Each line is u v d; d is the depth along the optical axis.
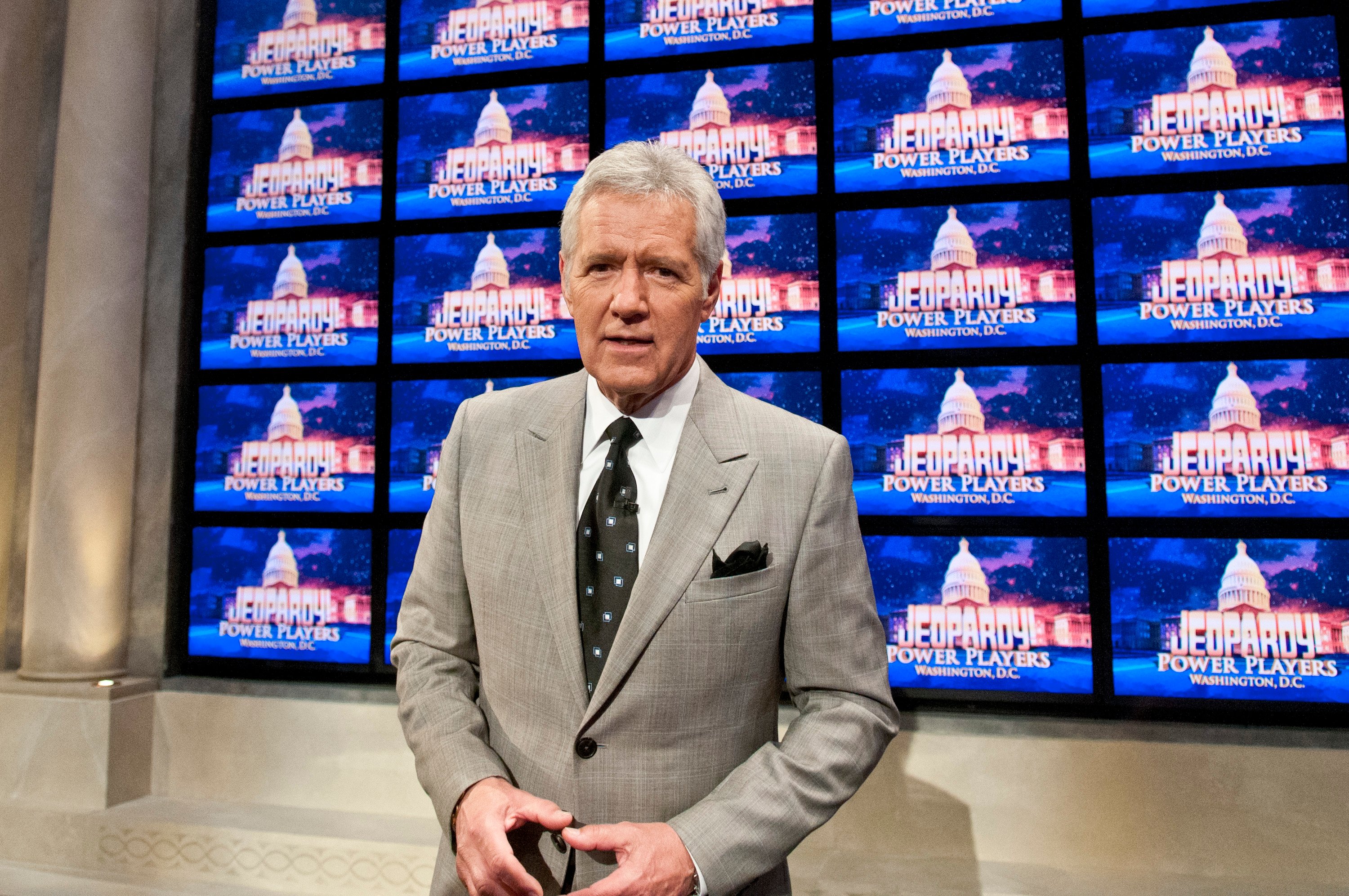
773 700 1.08
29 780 2.61
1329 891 2.06
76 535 2.74
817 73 2.57
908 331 2.46
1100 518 2.33
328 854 2.36
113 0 2.89
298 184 2.87
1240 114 2.32
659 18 2.67
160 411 2.88
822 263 2.53
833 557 1.04
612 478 1.05
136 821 2.48
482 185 2.75
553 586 1.00
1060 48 2.44
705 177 1.02
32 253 3.06
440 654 1.11
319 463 2.78
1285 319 2.26
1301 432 2.23
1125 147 2.38
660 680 0.96
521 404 1.17
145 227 2.91
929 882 2.14
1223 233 2.31
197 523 2.84
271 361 2.83
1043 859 2.25
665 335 0.97
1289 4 2.32
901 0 2.54
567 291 1.05
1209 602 2.25
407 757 2.61
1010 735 2.29
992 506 2.39
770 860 0.90
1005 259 2.43
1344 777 2.12
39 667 2.72
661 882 0.83
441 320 2.74
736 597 0.98
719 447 1.06
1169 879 2.14
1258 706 2.21
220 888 2.38
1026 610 2.35
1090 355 2.36
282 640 2.76
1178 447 2.29
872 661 1.05
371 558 2.72
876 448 2.46
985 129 2.46
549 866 0.95
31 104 3.05
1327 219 2.26
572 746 0.96
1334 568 2.19
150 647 2.83
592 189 0.99
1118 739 2.24
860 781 0.99
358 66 2.86
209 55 2.98
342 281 2.81
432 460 2.71
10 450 2.98
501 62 2.76
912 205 2.49
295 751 2.67
